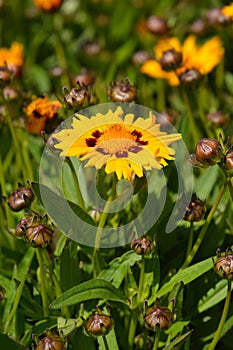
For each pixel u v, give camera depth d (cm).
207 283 61
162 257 62
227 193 63
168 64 65
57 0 78
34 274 62
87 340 58
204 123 69
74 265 59
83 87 60
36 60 95
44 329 58
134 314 59
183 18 97
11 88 67
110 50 96
